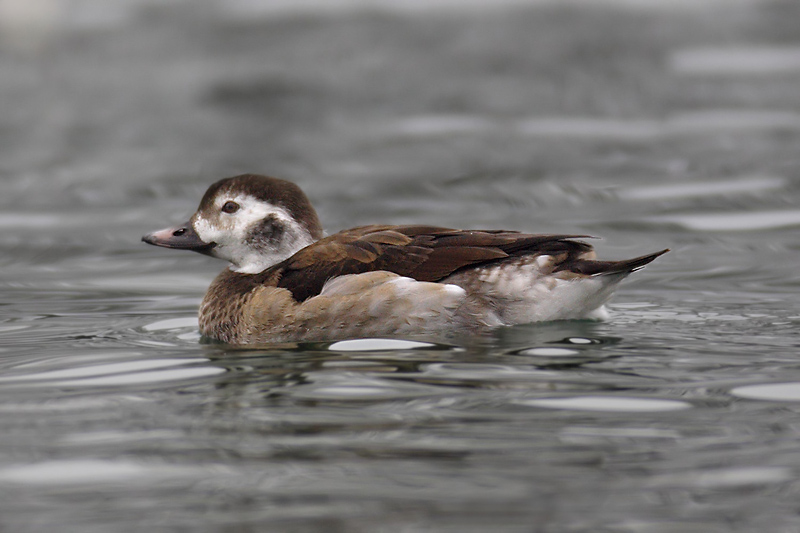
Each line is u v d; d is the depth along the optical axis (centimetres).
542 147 2239
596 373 820
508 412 718
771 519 551
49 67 2836
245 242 1098
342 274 1007
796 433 672
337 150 2252
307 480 605
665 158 2130
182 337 1037
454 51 2859
